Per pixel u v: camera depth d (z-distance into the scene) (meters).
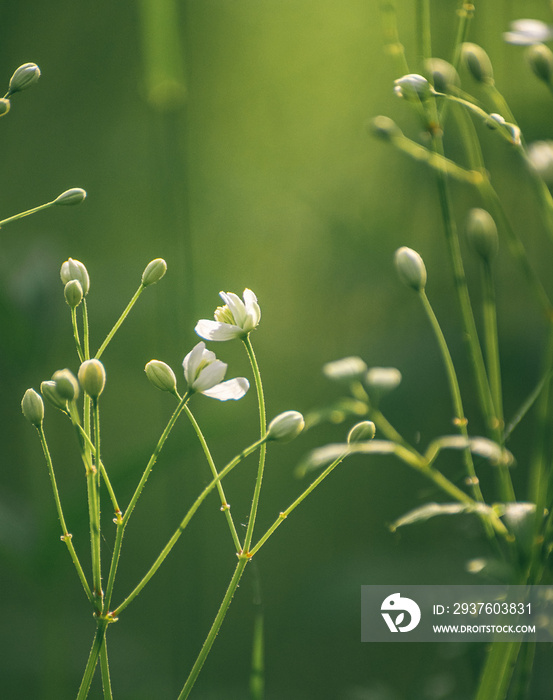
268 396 1.18
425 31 0.78
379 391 0.79
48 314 0.84
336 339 1.17
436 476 0.76
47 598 0.82
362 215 1.17
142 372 1.16
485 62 0.76
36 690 0.89
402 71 0.79
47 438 1.14
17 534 0.81
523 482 0.94
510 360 0.98
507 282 1.04
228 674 0.97
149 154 1.08
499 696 0.75
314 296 1.19
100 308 0.98
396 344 1.06
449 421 1.00
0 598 0.99
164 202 0.92
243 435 1.16
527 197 1.03
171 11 0.81
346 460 1.09
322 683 0.94
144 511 1.12
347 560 0.93
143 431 1.17
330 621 0.96
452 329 1.03
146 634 1.00
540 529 0.74
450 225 0.77
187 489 0.91
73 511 0.80
